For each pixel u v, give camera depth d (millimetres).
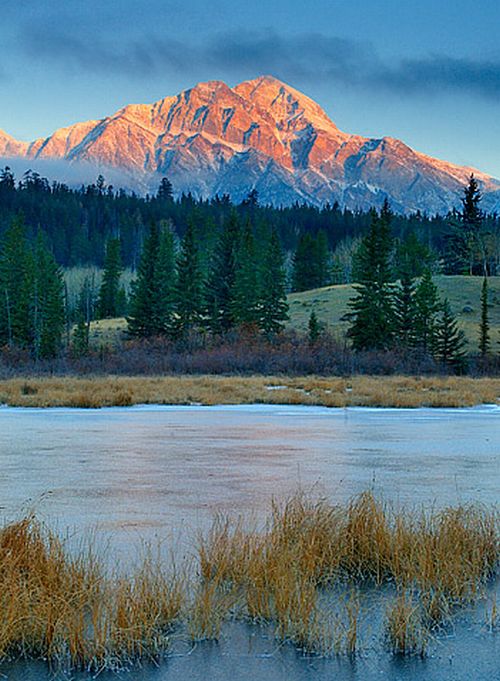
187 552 14195
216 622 10672
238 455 28188
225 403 55312
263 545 13156
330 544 13469
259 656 10008
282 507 18297
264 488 21047
